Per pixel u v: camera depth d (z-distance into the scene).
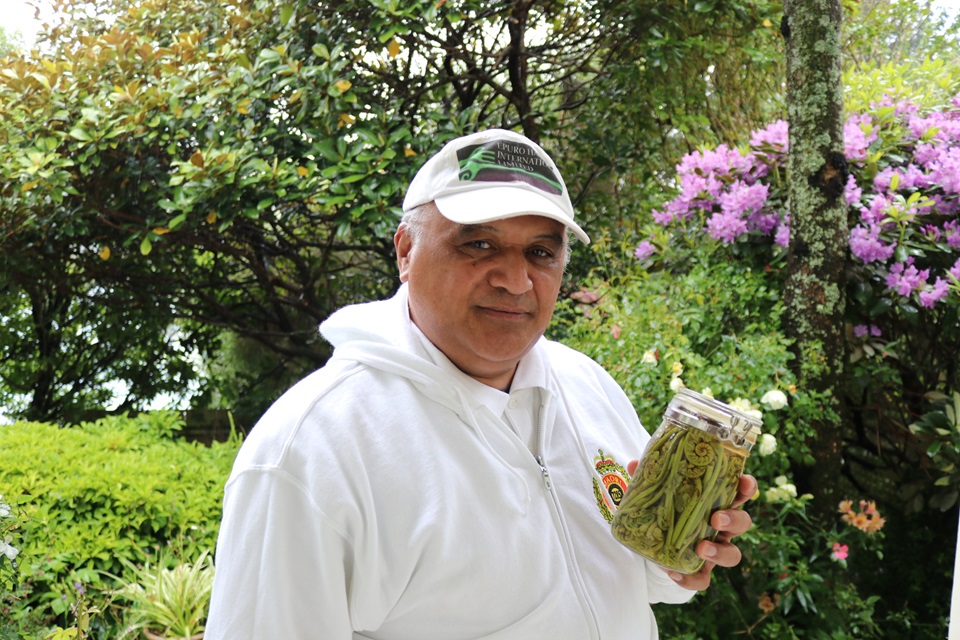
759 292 3.21
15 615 2.65
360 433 1.19
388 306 1.39
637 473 1.23
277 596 1.11
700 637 2.82
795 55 3.11
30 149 4.09
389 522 1.16
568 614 1.23
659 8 4.39
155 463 3.51
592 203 4.61
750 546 2.82
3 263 4.60
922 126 3.40
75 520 3.13
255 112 4.12
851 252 3.15
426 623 1.18
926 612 3.31
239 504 1.16
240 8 4.30
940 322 3.33
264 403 5.47
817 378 3.06
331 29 4.05
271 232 4.62
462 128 4.05
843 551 2.82
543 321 1.27
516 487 1.25
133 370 5.63
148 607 2.73
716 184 3.52
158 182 4.29
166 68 4.09
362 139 3.85
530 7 4.45
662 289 3.28
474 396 1.26
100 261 4.83
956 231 3.17
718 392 2.85
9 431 3.77
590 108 4.70
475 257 1.21
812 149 3.08
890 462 3.57
